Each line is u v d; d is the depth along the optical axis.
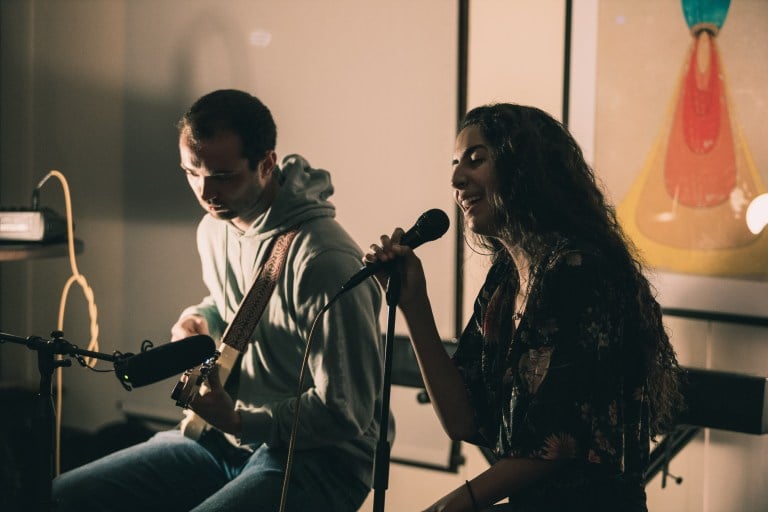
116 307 2.87
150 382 1.37
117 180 2.84
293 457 1.69
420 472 2.47
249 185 1.75
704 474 2.11
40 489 1.45
